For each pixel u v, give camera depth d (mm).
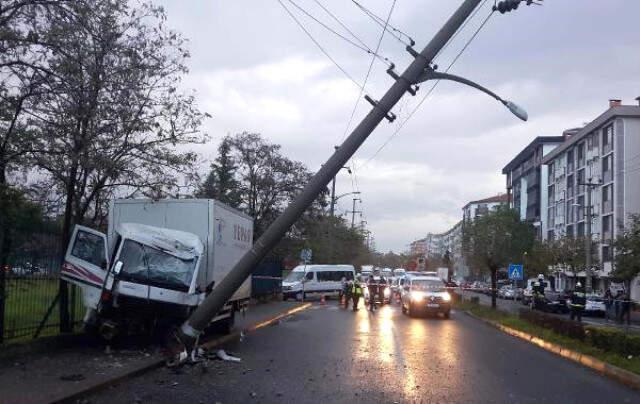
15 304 13273
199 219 17266
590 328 17688
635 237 36219
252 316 27609
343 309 36594
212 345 16906
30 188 13703
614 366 14250
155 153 15133
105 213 17656
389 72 14539
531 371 14359
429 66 14555
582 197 72938
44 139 13180
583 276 70312
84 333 15031
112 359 13195
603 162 65938
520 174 104438
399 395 10977
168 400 10250
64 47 12797
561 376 13789
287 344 18406
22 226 12852
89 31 13305
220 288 14500
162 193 15656
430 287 32312
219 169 39438
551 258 63219
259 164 40156
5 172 13180
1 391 9680
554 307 44844
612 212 63000
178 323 15117
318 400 10461
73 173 14547
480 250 36438
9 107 12477
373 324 26031
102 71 13688
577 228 74188
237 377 12531
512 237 36188
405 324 26516
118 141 14414
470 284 91438
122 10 14055
